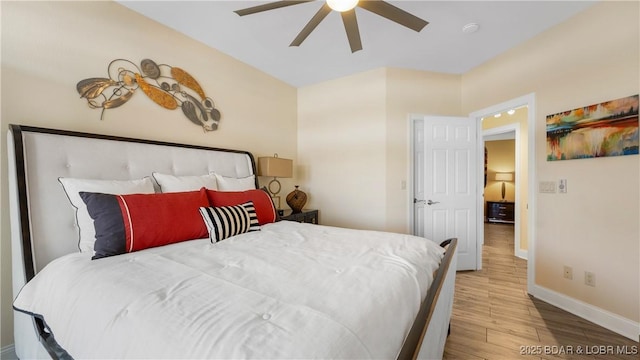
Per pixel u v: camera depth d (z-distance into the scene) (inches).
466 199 133.0
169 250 59.3
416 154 136.6
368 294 35.8
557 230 93.0
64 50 70.9
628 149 74.6
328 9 65.2
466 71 134.8
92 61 76.0
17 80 63.7
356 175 138.6
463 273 127.3
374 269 45.6
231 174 109.3
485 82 124.0
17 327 58.4
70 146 67.6
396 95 130.9
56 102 69.5
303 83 151.3
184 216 68.6
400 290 38.9
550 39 95.1
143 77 87.2
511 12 86.7
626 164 75.4
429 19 90.4
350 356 25.0
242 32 98.5
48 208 62.6
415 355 27.0
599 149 80.9
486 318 84.6
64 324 38.7
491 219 271.0
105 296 37.4
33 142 61.7
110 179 73.8
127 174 77.6
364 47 110.4
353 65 128.3
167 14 87.1
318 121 150.5
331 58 120.6
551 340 72.9
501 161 275.4
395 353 30.0
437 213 131.8
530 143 102.3
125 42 83.0
